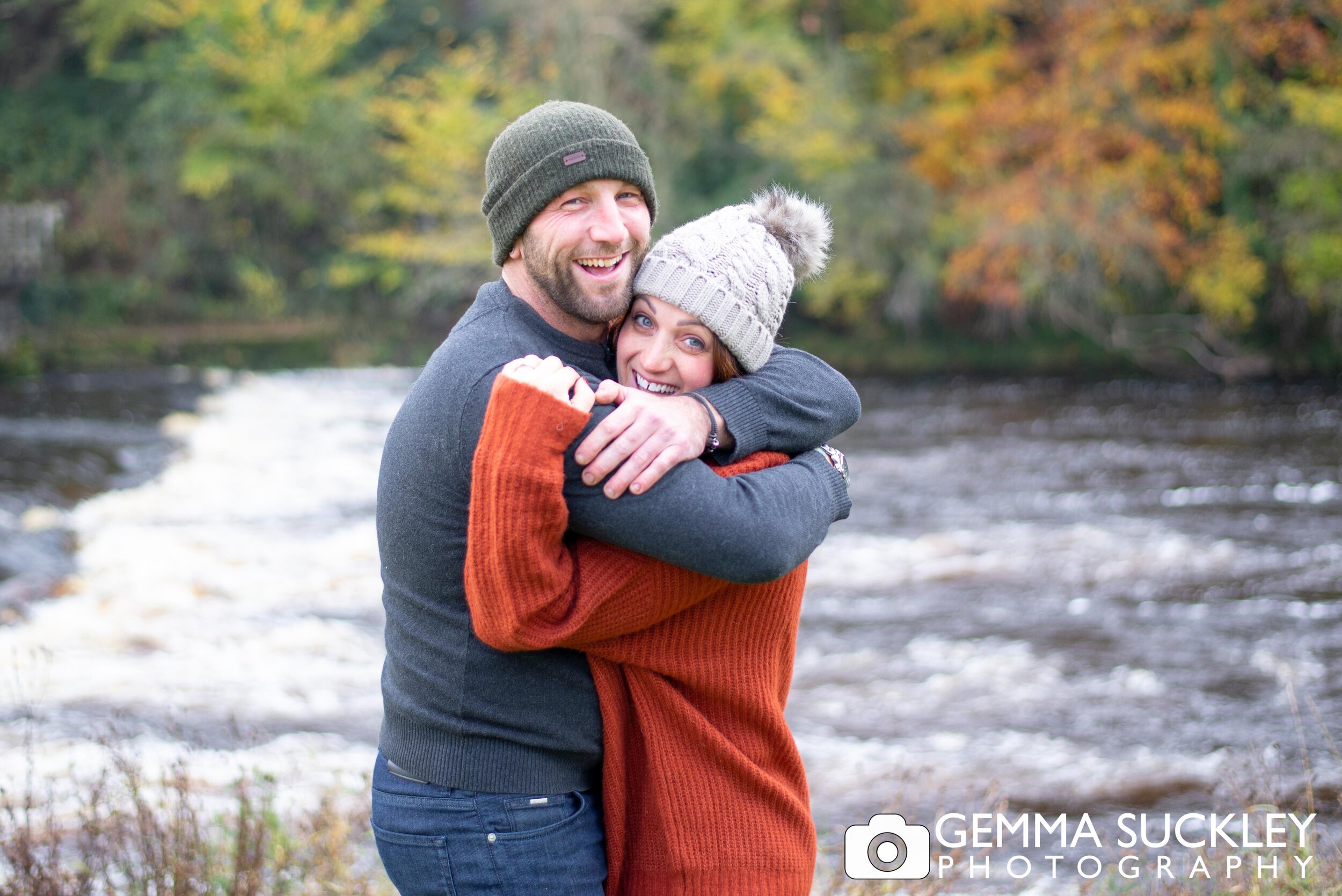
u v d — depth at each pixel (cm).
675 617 192
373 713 651
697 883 191
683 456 179
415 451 189
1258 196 2205
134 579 923
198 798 421
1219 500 1213
